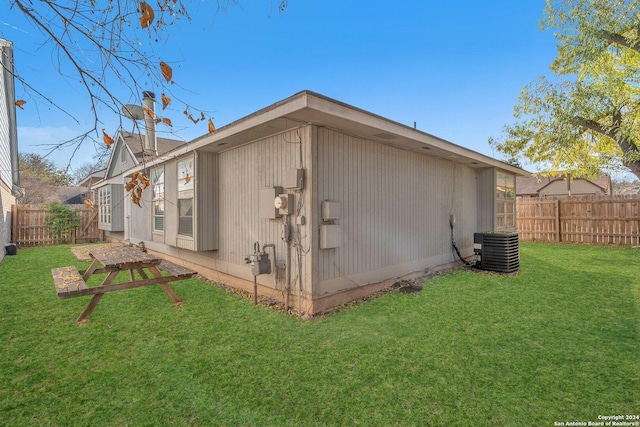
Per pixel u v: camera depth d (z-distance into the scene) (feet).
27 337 10.65
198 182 17.70
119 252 16.47
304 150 12.78
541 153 37.65
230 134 14.33
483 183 26.21
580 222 35.55
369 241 15.40
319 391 7.53
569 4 25.54
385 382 7.89
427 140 16.21
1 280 18.79
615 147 34.14
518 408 6.86
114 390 7.62
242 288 16.52
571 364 8.68
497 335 10.62
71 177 6.37
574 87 28.22
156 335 10.81
